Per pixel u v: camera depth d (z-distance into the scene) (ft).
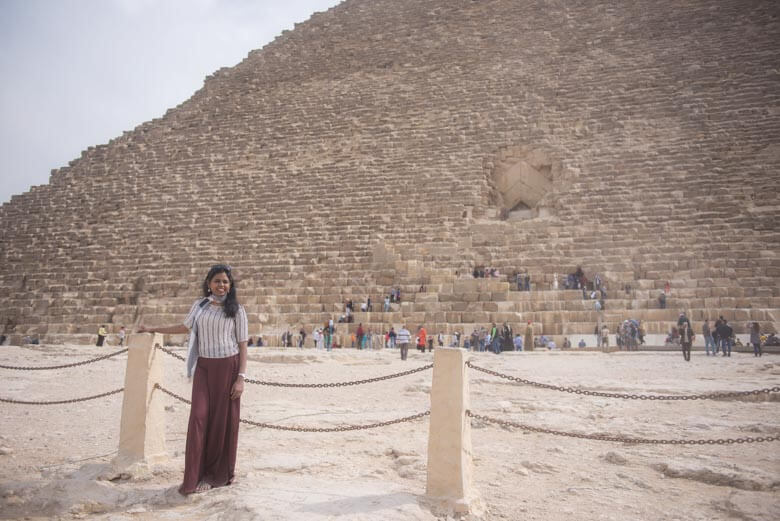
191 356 22.06
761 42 144.36
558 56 165.07
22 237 153.89
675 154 120.78
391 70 183.52
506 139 138.92
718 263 94.84
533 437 29.78
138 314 115.96
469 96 159.43
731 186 109.40
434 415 19.70
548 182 131.44
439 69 176.04
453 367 19.83
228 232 133.39
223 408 21.66
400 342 73.20
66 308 121.70
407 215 124.57
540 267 104.73
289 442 28.40
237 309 22.54
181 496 20.42
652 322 87.35
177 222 141.59
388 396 43.88
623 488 21.52
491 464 24.85
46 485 21.39
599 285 96.89
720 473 22.11
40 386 50.57
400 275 109.09
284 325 104.47
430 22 199.62
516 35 180.75
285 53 210.59
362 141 154.81
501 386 46.93
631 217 110.01
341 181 141.18
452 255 111.65
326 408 37.01
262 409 35.91
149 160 173.06
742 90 132.05
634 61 153.17
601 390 41.19
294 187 143.33
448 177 132.77
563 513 19.02
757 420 30.89
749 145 117.19
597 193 118.11
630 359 68.74
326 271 114.52
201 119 186.70
